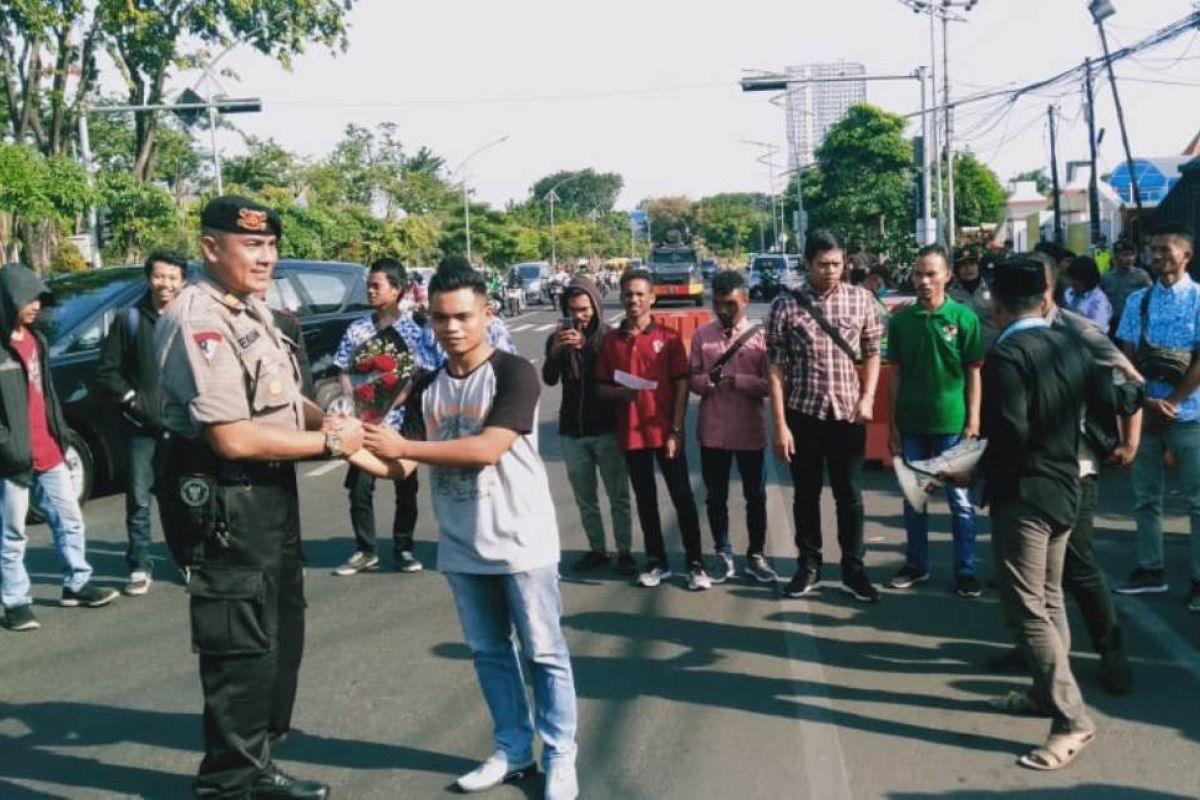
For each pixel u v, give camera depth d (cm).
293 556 414
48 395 627
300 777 419
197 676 536
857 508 602
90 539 803
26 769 437
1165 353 575
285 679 421
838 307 589
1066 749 406
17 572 603
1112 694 470
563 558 720
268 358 379
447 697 494
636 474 646
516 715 413
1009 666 505
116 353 653
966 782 396
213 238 371
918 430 612
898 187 4869
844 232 4941
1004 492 415
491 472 387
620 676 507
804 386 594
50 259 2286
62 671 545
